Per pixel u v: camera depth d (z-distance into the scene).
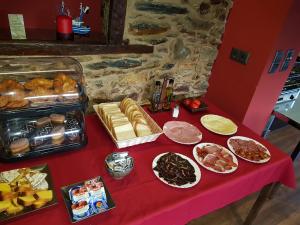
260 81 2.01
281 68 2.10
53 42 1.42
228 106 2.29
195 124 1.78
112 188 1.16
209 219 2.01
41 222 0.97
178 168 1.33
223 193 1.33
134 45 1.68
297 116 2.28
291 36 1.93
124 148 1.42
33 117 1.24
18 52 1.35
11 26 1.33
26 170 1.13
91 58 1.60
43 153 1.24
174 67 2.01
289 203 2.31
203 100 2.15
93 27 1.83
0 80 1.23
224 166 1.41
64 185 1.13
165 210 1.10
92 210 1.02
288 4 1.71
